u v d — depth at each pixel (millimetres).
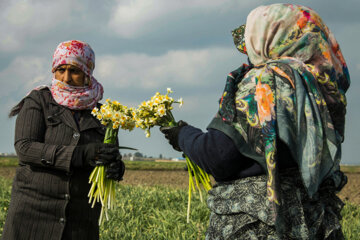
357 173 38875
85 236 2383
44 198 2275
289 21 1603
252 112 1513
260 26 1637
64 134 2367
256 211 1493
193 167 2152
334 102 1619
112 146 2303
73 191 2330
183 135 1739
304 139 1471
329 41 1670
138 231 4766
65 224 2283
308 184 1452
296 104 1484
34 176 2283
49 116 2361
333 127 1524
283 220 1466
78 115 2496
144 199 6734
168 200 6938
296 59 1572
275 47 1618
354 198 13211
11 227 2250
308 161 1457
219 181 1661
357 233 4836
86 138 2438
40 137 2342
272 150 1434
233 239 1521
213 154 1536
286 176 1547
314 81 1540
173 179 24312
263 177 1549
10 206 2318
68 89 2445
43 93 2451
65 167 2229
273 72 1532
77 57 2490
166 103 2191
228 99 1579
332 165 1518
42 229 2256
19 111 2469
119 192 7965
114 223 5035
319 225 1562
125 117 2318
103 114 2332
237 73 1696
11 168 35594
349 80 1744
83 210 2377
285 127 1455
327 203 1673
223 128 1528
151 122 2191
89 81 2598
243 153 1493
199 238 4383
